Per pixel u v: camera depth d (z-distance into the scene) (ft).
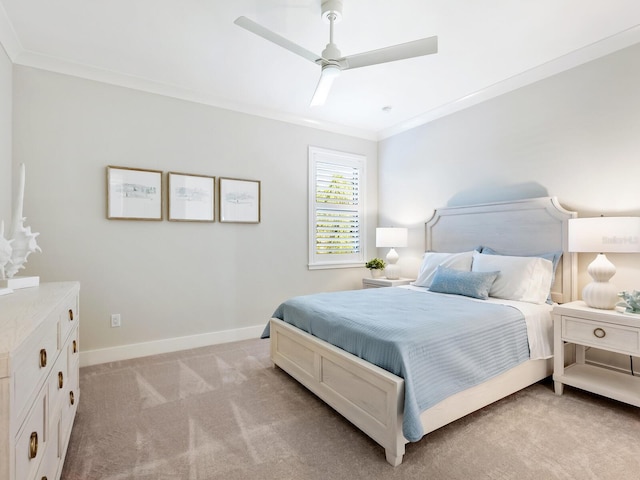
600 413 6.94
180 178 10.93
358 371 6.07
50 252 9.11
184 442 6.00
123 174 10.00
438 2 6.90
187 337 11.12
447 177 12.66
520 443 5.92
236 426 6.53
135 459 5.53
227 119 11.87
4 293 5.36
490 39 8.23
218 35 8.04
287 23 7.57
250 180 12.30
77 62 9.23
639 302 6.99
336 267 14.53
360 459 5.55
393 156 15.03
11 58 8.49
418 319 6.72
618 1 6.88
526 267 9.03
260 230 12.60
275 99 11.73
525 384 7.62
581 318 7.39
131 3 6.90
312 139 13.91
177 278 10.95
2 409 2.64
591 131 8.80
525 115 10.23
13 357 2.74
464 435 6.16
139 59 9.11
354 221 15.23
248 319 12.34
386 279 13.57
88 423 6.59
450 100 11.90
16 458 2.86
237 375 8.96
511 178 10.61
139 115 10.32
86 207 9.55
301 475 5.17
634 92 8.05
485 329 6.79
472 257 10.61
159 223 10.64
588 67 8.83
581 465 5.34
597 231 7.37
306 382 7.82
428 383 5.65
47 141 9.08
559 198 9.45
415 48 6.60
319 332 7.61
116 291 9.99
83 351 9.53
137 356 10.28
